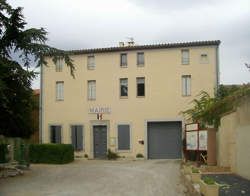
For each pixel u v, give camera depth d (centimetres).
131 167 1688
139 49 2317
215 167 1429
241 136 1179
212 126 1686
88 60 2409
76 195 988
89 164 1908
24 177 1383
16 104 1452
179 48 2267
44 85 2455
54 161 1942
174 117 2225
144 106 2277
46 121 2430
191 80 2230
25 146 1834
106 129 2338
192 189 1015
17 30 1441
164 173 1429
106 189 1077
